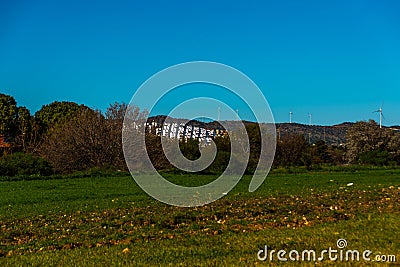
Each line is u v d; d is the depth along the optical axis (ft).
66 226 46.50
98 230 43.91
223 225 45.32
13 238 42.06
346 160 196.03
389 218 45.93
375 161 163.63
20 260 33.40
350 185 84.38
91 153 132.36
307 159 159.43
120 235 41.60
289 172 128.77
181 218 49.03
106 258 33.40
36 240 40.63
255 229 43.29
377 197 62.59
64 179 108.58
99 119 135.74
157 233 42.14
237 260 32.63
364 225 42.96
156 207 58.80
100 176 115.24
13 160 116.47
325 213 50.47
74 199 72.23
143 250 35.60
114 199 70.03
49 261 32.86
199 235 40.98
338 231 40.81
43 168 118.32
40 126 196.65
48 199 71.97
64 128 138.00
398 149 192.85
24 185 93.81
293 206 55.77
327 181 97.96
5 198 72.74
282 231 41.57
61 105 217.36
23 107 203.21
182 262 32.17
